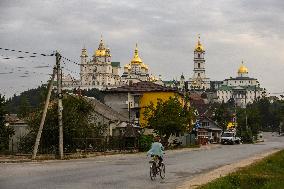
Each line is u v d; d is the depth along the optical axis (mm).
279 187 19875
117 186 19062
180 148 63688
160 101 65062
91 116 53344
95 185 19078
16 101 130250
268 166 30469
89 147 47688
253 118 116812
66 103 47312
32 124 44906
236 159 38875
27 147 45156
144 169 27484
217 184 18984
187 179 23047
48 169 26547
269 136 152875
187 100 78188
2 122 46500
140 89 75875
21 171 24906
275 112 197625
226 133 87500
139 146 52500
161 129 63250
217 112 122500
